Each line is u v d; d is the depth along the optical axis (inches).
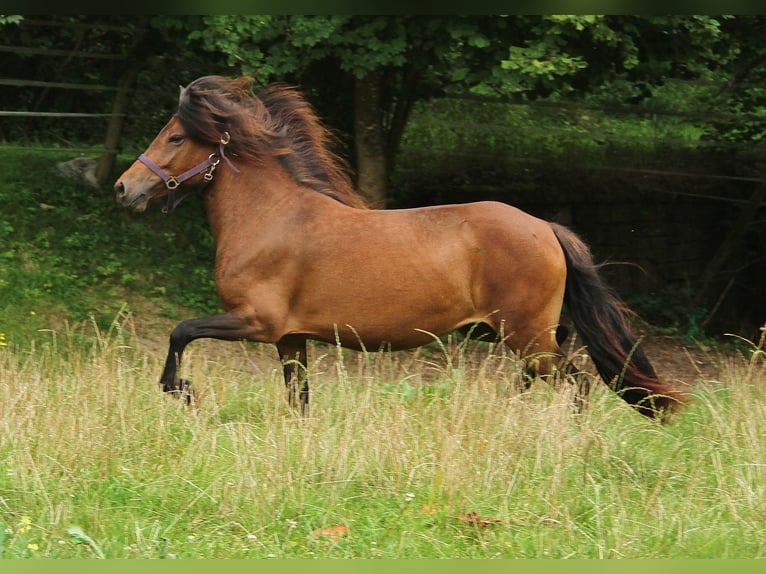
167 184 443.5
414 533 309.6
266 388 458.0
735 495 333.1
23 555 287.6
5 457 354.3
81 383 410.3
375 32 631.2
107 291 669.3
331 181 451.2
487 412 366.9
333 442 355.3
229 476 340.5
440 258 422.3
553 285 425.4
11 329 597.0
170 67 810.2
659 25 636.1
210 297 698.8
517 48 595.8
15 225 703.1
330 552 300.4
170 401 417.1
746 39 716.7
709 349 775.7
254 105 451.5
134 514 322.0
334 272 423.5
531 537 307.9
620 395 432.8
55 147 839.1
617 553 297.4
